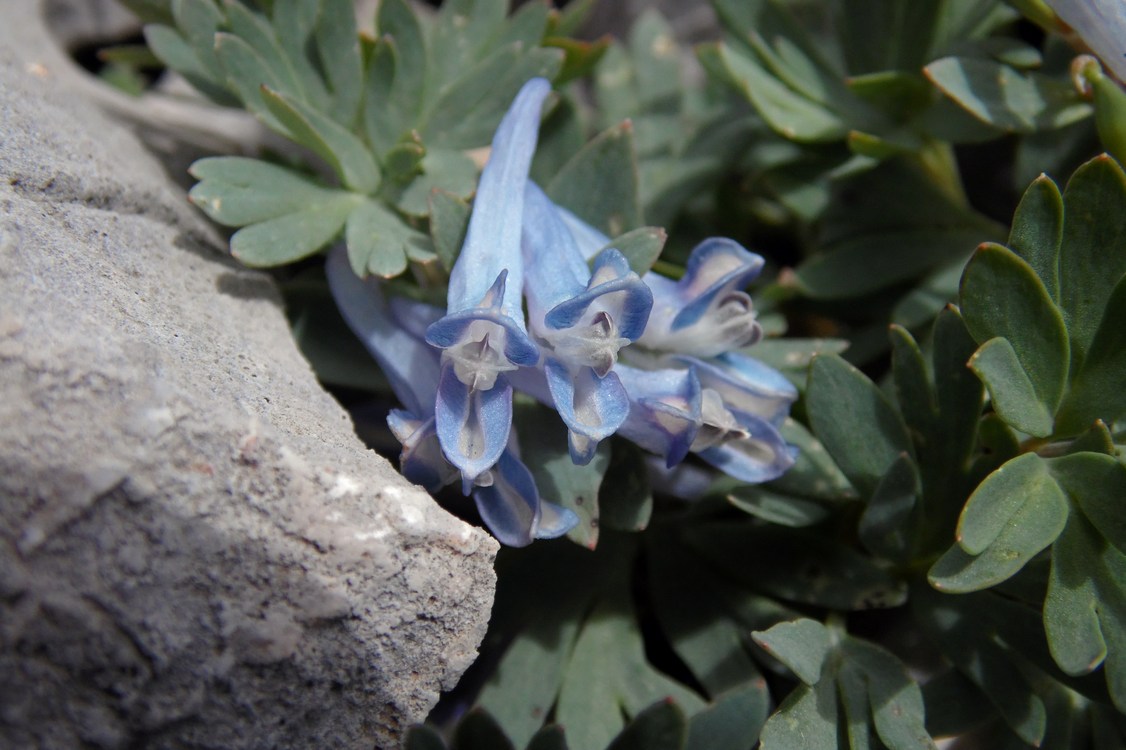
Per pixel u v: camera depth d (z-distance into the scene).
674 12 0.21
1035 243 0.12
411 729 0.12
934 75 0.14
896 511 0.13
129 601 0.11
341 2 0.14
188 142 0.16
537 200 0.13
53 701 0.11
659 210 0.16
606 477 0.13
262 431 0.11
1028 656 0.13
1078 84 0.14
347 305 0.14
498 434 0.12
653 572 0.15
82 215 0.13
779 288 0.16
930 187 0.16
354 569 0.11
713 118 0.17
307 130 0.14
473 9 0.15
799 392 0.14
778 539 0.14
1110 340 0.12
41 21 0.18
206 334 0.13
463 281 0.12
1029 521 0.12
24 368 0.11
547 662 0.14
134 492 0.11
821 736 0.13
